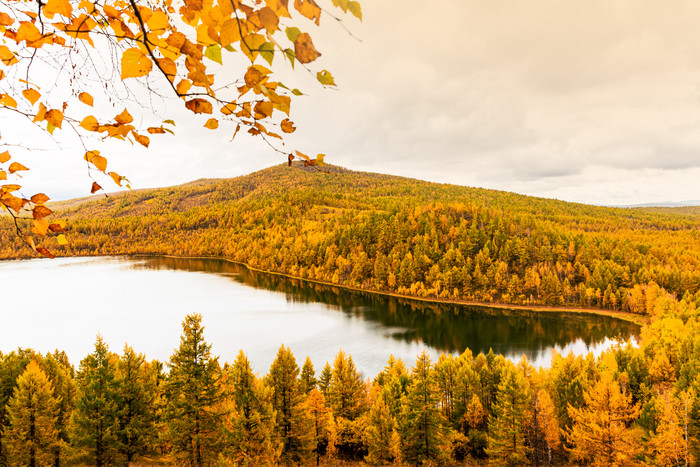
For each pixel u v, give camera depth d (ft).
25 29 4.65
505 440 96.84
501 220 457.27
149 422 80.48
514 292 320.09
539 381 116.47
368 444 94.68
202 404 70.13
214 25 3.75
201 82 4.35
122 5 4.48
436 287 340.39
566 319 270.46
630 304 287.69
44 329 253.03
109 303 332.80
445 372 124.36
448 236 442.50
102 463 74.23
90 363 78.18
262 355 195.62
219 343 217.36
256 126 4.68
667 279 311.68
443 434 94.53
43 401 77.97
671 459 73.61
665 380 121.80
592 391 92.94
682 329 169.99
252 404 73.67
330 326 254.88
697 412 73.51
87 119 4.92
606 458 85.92
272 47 3.66
